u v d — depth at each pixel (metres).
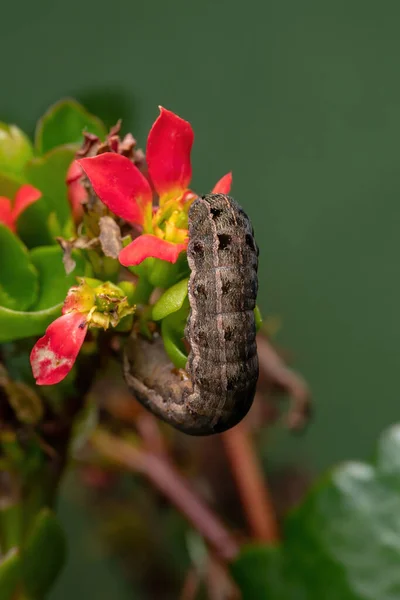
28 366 0.20
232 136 0.30
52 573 0.20
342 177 0.31
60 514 0.26
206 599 0.24
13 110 0.28
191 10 0.30
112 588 0.27
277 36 0.30
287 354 0.26
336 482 0.21
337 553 0.21
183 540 0.24
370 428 0.31
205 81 0.30
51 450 0.20
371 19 0.31
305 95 0.31
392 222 0.31
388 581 0.21
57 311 0.19
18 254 0.19
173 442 0.24
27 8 0.29
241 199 0.31
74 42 0.29
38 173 0.20
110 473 0.24
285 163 0.31
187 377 0.18
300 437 0.27
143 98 0.29
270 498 0.24
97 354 0.19
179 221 0.18
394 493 0.21
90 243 0.18
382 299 0.31
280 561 0.21
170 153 0.18
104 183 0.18
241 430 0.23
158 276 0.18
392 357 0.31
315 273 0.31
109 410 0.23
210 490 0.24
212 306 0.18
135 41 0.29
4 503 0.20
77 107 0.20
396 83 0.31
